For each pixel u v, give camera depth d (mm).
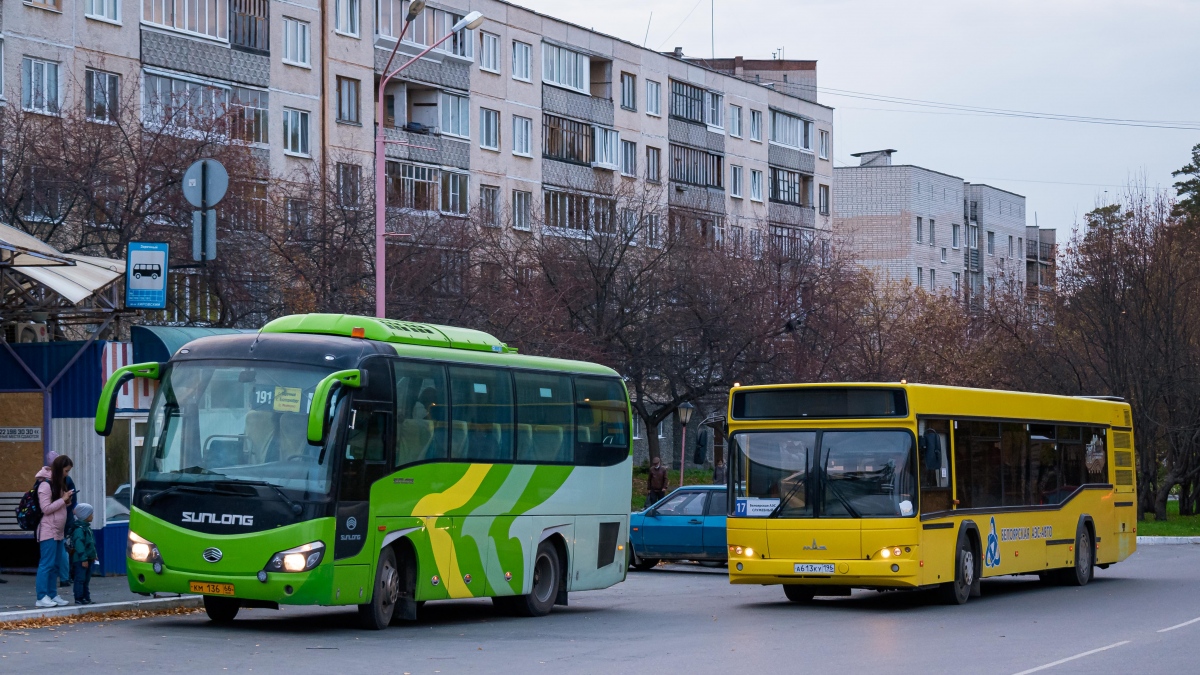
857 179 102750
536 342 40594
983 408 22094
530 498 19375
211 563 15719
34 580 21484
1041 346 53812
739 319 48031
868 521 19547
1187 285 50281
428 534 17375
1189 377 49719
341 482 15930
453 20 61562
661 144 74375
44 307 23656
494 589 18578
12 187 33531
